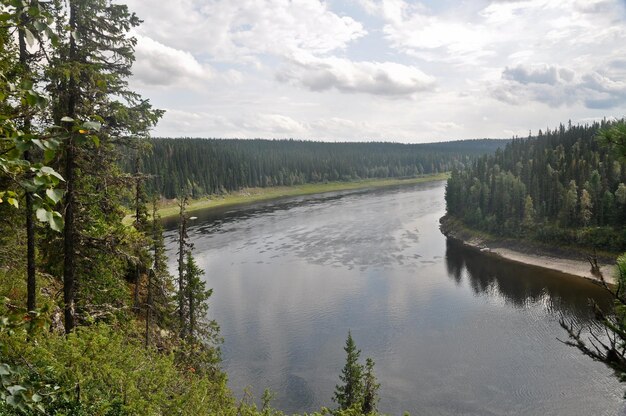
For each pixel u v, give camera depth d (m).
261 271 67.94
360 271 68.31
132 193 18.86
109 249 16.84
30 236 15.66
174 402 13.48
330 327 48.03
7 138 2.89
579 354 40.59
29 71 12.45
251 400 35.03
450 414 33.03
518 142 163.00
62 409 9.67
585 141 132.75
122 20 15.75
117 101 15.39
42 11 3.23
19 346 7.98
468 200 112.31
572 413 32.62
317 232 97.00
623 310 3.93
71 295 16.25
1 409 7.36
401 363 40.44
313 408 34.28
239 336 45.97
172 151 166.25
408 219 115.06
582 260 76.38
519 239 90.56
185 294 30.70
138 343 17.77
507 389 35.84
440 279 65.06
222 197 168.00
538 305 54.88
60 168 15.48
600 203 85.88
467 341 44.47
